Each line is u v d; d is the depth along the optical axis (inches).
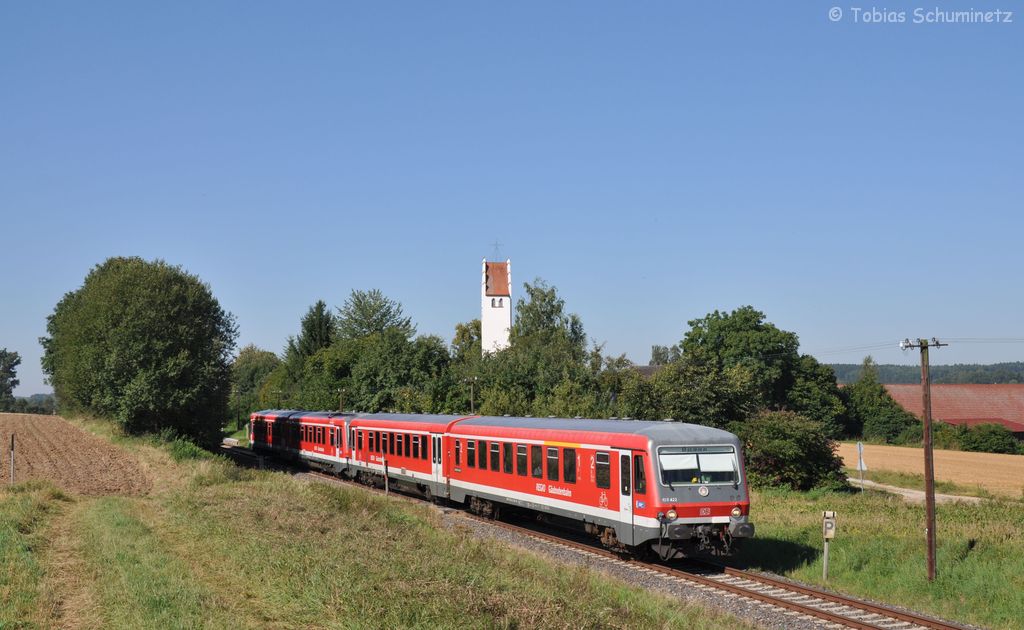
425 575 586.2
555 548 841.5
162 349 1871.3
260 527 790.5
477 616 487.8
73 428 2529.5
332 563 608.1
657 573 720.3
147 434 1972.2
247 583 581.0
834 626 558.3
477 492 1036.5
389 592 525.0
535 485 909.8
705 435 755.4
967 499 1620.3
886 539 856.3
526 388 2116.1
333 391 2913.4
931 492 716.7
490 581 580.7
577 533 962.7
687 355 1807.3
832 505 1300.4
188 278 2037.4
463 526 906.1
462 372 2300.7
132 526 823.1
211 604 520.4
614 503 773.9
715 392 1739.7
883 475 2041.1
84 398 2148.1
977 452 2780.5
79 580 601.6
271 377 4111.7
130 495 1163.9
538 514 971.3
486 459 1018.7
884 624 562.9
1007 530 950.4
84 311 2039.9
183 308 1963.6
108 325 1892.2
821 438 1642.5
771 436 1633.9
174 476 1384.1
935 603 651.5
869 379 3535.9
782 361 2871.6
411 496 1344.7
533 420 976.3
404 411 2265.0
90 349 1909.4
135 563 642.2
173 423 2033.7
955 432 2977.4
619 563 762.8
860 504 1315.2
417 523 911.7
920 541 822.5
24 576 587.5
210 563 649.0
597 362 2118.6
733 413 1756.9
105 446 1894.7
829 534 732.7
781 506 1273.4
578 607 510.9
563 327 3176.7
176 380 1882.4
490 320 3934.5
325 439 1649.9
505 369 2159.2
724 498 736.3
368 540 743.1
